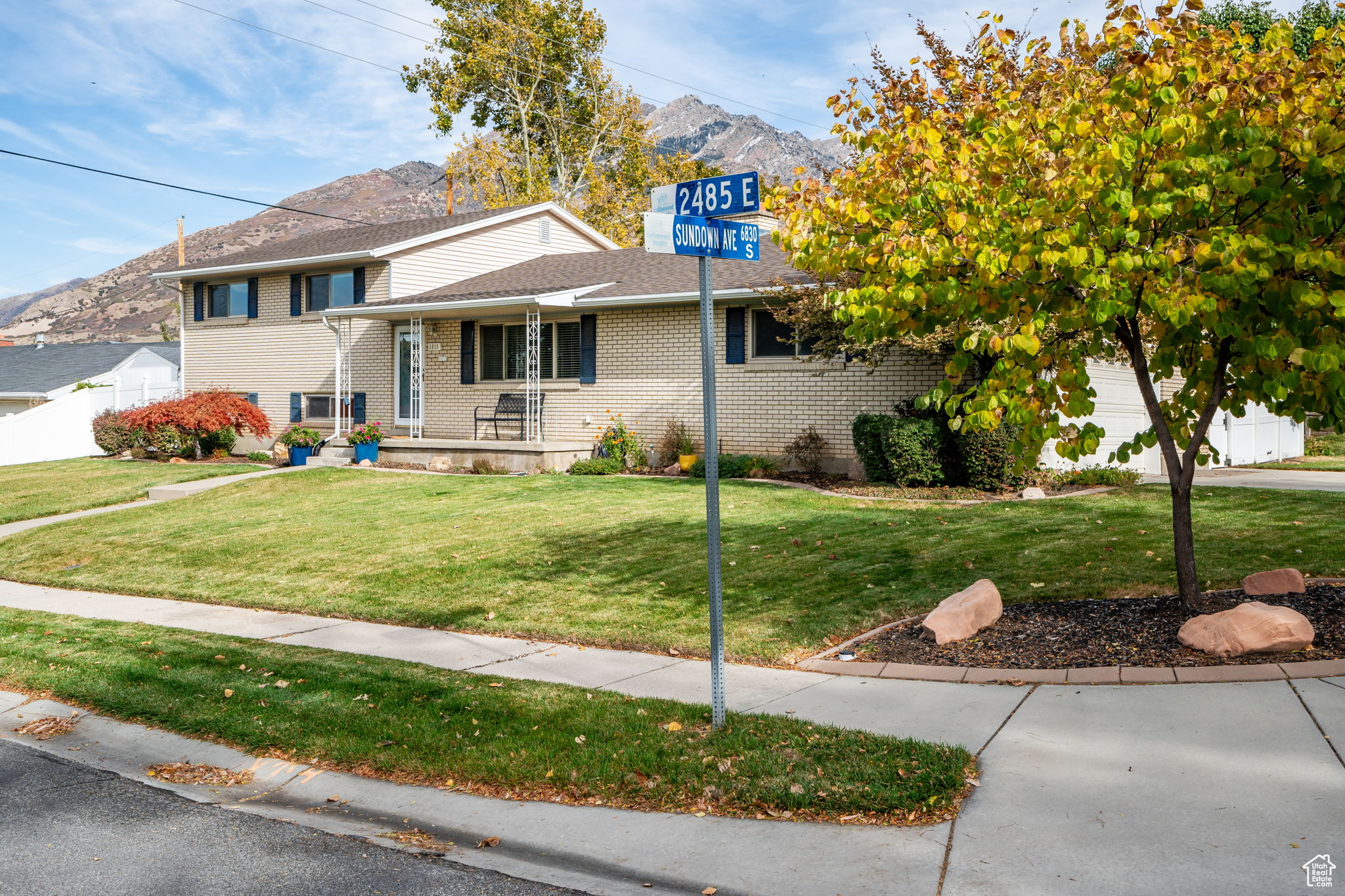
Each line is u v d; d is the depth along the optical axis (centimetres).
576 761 525
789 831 442
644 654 759
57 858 452
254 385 2631
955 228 630
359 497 1639
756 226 590
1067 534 1056
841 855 415
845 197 702
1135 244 591
